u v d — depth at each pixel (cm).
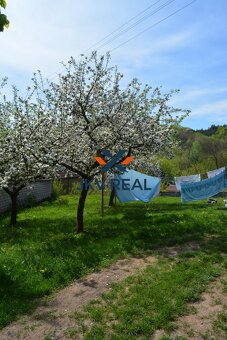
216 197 2467
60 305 644
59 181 2889
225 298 646
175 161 5116
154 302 627
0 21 365
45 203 2272
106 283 743
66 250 937
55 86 1174
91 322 577
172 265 836
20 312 614
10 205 1969
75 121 1180
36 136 1152
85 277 783
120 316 586
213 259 865
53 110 1177
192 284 706
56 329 559
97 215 1566
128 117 1193
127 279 754
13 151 1158
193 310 601
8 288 693
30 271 778
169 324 550
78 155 1194
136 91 1224
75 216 1562
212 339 511
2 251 953
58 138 1169
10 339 534
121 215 1534
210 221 1288
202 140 6191
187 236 1095
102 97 1175
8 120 1277
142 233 1114
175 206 1964
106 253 930
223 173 2086
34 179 1305
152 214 1557
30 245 1022
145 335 527
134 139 1197
